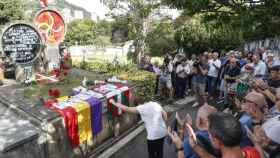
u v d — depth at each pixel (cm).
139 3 1748
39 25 844
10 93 670
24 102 598
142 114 500
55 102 591
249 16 477
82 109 570
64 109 553
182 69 1023
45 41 862
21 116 560
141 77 912
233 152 207
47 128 510
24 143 488
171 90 1016
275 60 1002
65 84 757
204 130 278
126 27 1961
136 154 636
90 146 614
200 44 1883
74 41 3622
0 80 775
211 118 221
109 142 672
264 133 329
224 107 798
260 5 488
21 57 778
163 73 1020
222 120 212
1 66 814
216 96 1006
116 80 794
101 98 634
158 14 1814
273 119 338
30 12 1998
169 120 802
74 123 556
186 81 1045
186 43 1942
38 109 557
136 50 1900
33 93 664
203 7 523
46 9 848
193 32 1897
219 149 228
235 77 855
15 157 477
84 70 993
